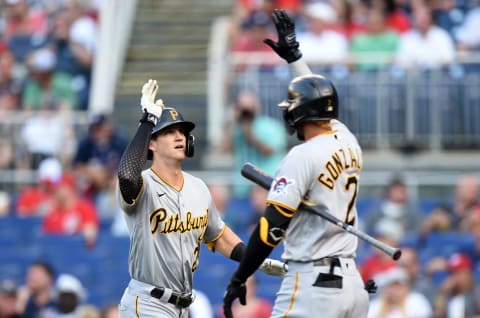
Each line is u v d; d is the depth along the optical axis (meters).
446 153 58.25
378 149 58.50
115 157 56.84
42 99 63.69
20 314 49.03
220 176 55.97
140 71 66.56
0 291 48.88
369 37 61.12
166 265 28.05
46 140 59.41
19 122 59.75
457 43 63.69
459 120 58.28
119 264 53.91
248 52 61.19
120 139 57.28
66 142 59.38
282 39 28.77
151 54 67.50
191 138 28.58
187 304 28.50
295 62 28.77
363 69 58.75
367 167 58.00
